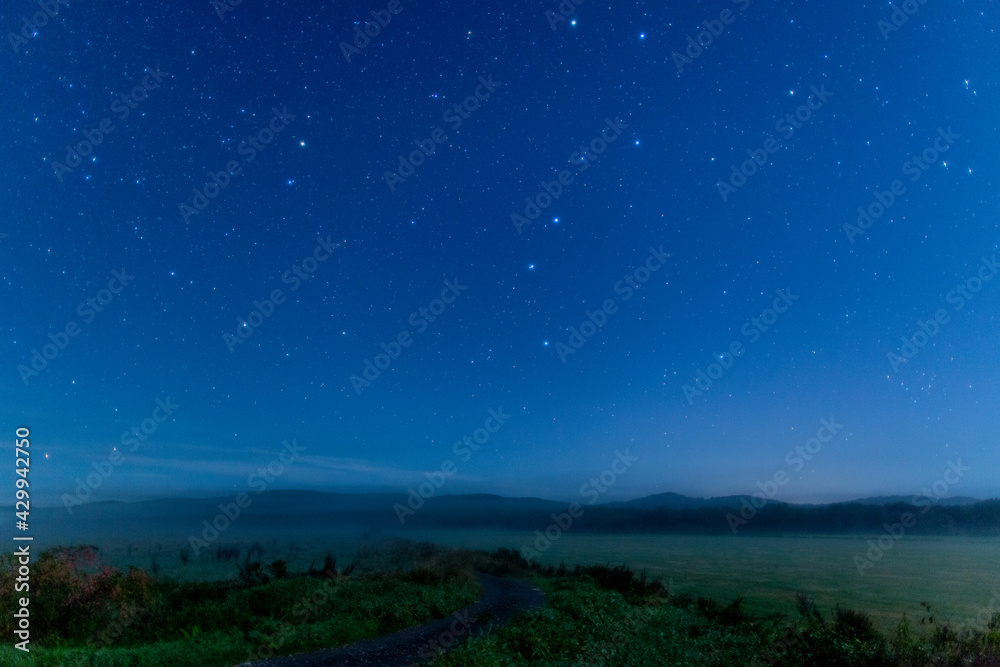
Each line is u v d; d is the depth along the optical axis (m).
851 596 27.94
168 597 17.69
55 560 17.34
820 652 12.05
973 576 38.00
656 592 26.78
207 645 13.45
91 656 12.06
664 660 13.47
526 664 12.89
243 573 23.33
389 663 13.28
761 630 16.05
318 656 13.67
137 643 14.45
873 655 11.56
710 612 20.39
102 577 17.03
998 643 11.59
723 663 13.09
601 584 30.30
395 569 28.72
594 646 14.16
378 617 17.86
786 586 33.72
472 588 26.75
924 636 12.61
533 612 18.03
